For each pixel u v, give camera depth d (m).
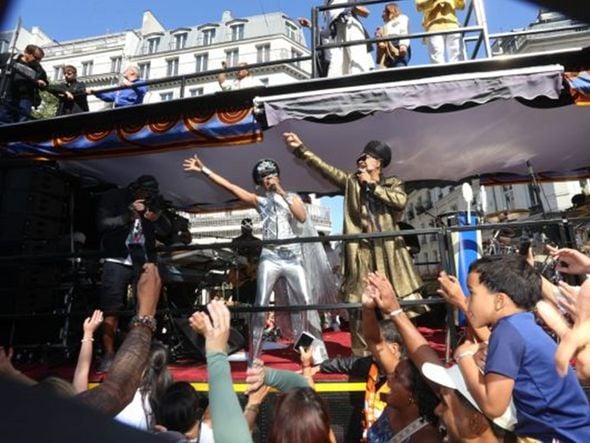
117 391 1.19
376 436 2.24
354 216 3.62
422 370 1.89
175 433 1.99
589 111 5.08
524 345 1.68
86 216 5.89
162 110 4.68
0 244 4.66
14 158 5.22
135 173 6.39
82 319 4.75
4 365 1.85
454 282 2.30
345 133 5.51
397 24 6.29
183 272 5.39
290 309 3.11
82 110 6.57
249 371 2.25
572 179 7.07
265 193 3.90
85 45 51.47
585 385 2.46
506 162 6.61
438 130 5.48
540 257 4.30
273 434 1.48
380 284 2.22
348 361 3.04
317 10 4.72
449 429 1.80
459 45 5.74
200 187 7.14
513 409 1.71
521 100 4.22
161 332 4.86
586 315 1.67
